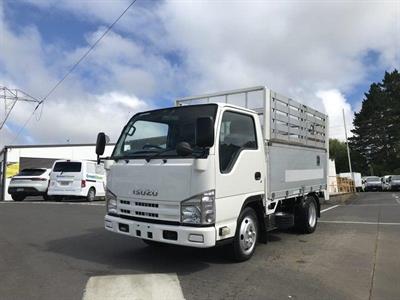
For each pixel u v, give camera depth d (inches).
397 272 257.4
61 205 673.0
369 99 3198.8
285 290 222.1
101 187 839.1
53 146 1378.0
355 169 3110.2
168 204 249.3
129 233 265.4
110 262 277.7
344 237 375.6
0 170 1405.0
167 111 278.8
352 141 3213.6
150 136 277.0
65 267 264.5
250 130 291.1
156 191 254.2
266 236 302.5
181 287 225.8
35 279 238.2
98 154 292.0
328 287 227.6
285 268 265.3
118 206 277.3
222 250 288.5
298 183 365.4
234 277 244.7
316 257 295.7
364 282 236.8
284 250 318.3
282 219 334.6
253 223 288.0
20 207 631.2
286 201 366.6
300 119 376.8
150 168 258.4
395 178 1753.2
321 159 431.5
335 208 700.0
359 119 3221.0
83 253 304.2
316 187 411.8
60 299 205.8
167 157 253.9
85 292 216.1
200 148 247.6
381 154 3090.6
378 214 580.4
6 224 444.8
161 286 227.0
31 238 362.9
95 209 604.1
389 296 213.8
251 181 283.1
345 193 1237.7
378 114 3110.2
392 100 3083.2
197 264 273.3
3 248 320.2
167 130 270.1
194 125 260.7
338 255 302.5
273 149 318.3
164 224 250.4
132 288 223.1
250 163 282.7
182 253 303.4
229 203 258.4
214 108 262.2
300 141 373.7
